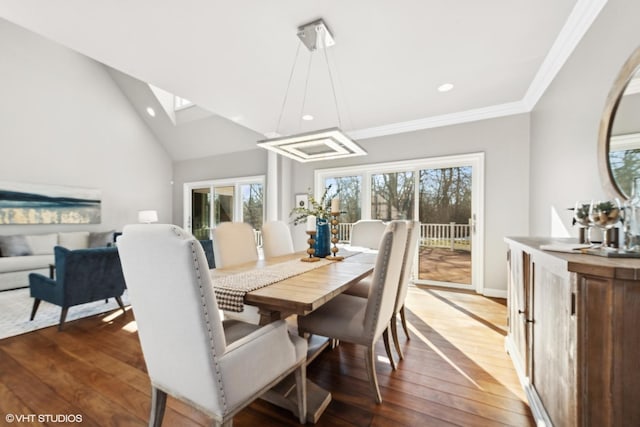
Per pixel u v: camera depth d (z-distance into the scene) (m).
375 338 1.53
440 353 2.06
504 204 3.36
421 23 1.88
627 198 1.38
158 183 6.39
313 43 2.08
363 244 3.20
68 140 5.00
